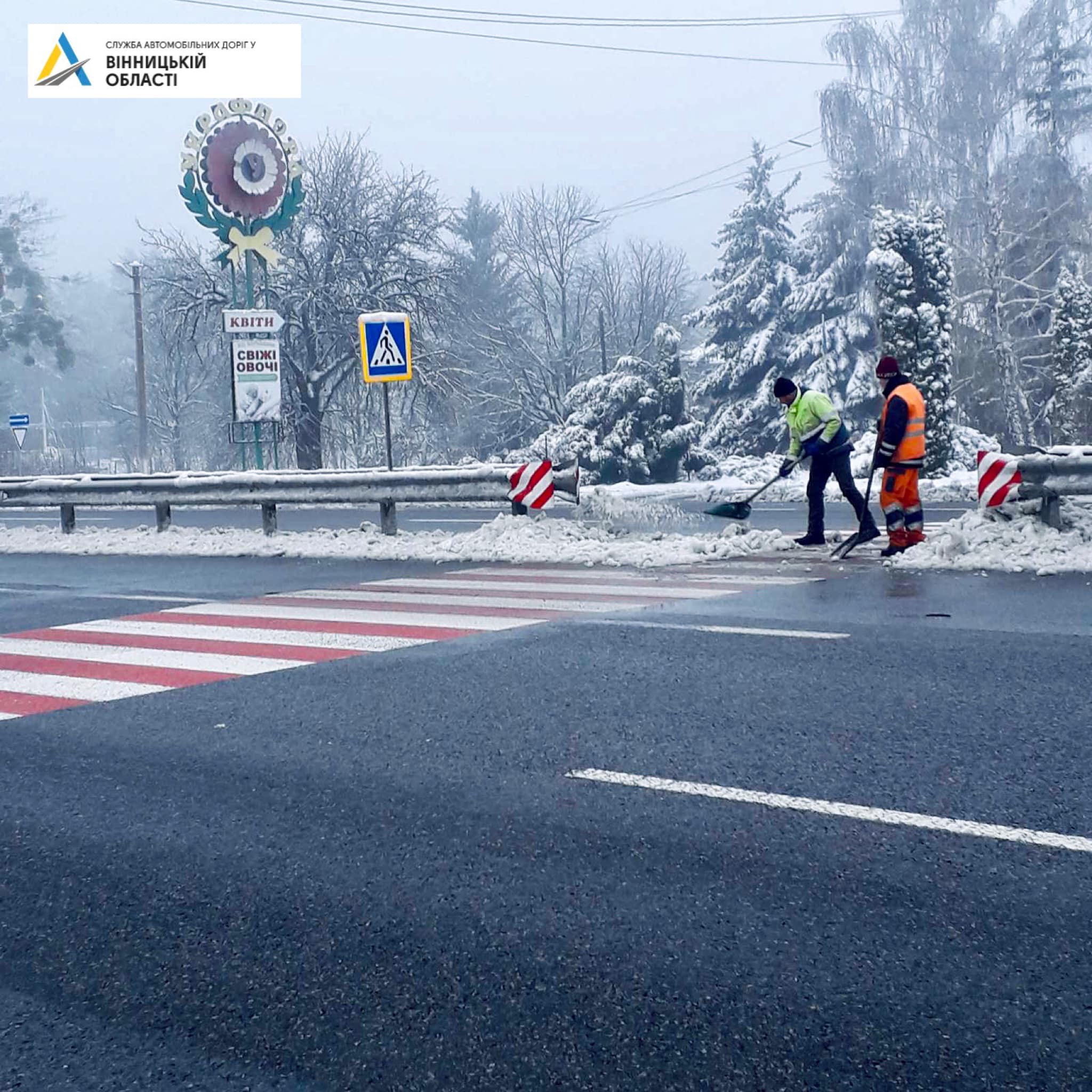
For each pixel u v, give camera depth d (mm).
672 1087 2607
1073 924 3254
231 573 12484
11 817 4641
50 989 3205
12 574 13586
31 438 74188
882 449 10859
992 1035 2734
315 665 7156
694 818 4180
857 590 9117
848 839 3920
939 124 37312
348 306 38188
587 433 27891
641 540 12664
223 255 31250
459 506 22375
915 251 22859
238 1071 2756
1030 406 36719
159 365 65812
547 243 48781
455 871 3844
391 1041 2850
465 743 5273
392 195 40438
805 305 39219
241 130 29969
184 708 6250
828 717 5398
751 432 39906
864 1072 2619
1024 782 4395
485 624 8242
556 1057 2742
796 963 3109
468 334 47531
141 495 17094
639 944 3266
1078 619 7500
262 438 32656
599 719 5543
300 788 4793
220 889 3816
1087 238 36094
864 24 38625
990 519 10859
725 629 7605
